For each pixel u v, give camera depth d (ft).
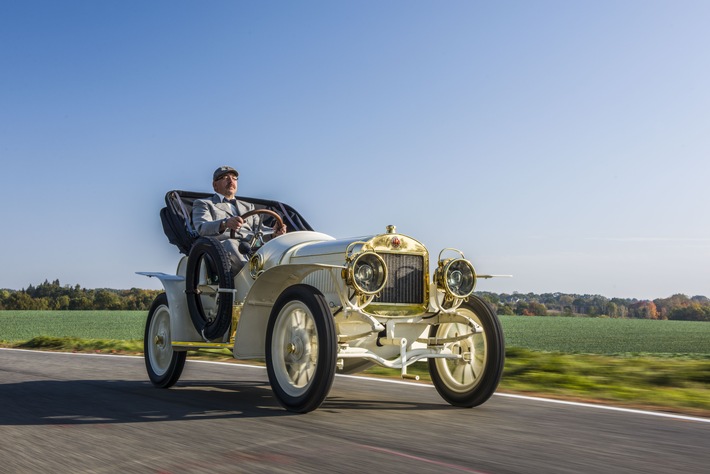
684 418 14.15
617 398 17.62
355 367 17.35
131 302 306.14
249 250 19.01
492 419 13.84
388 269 15.43
